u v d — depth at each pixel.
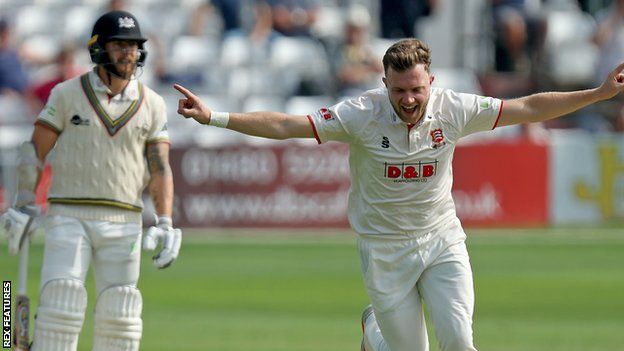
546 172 57.34
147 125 21.69
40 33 70.19
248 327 31.91
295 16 68.19
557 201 57.56
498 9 68.25
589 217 57.84
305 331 31.33
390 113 20.56
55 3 72.31
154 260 21.28
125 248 21.56
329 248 50.84
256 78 65.50
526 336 30.83
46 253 21.34
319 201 55.94
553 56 67.19
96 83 21.38
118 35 21.06
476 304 36.50
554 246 51.56
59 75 60.66
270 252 49.56
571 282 41.25
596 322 33.19
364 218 21.47
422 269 21.19
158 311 34.84
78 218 21.28
